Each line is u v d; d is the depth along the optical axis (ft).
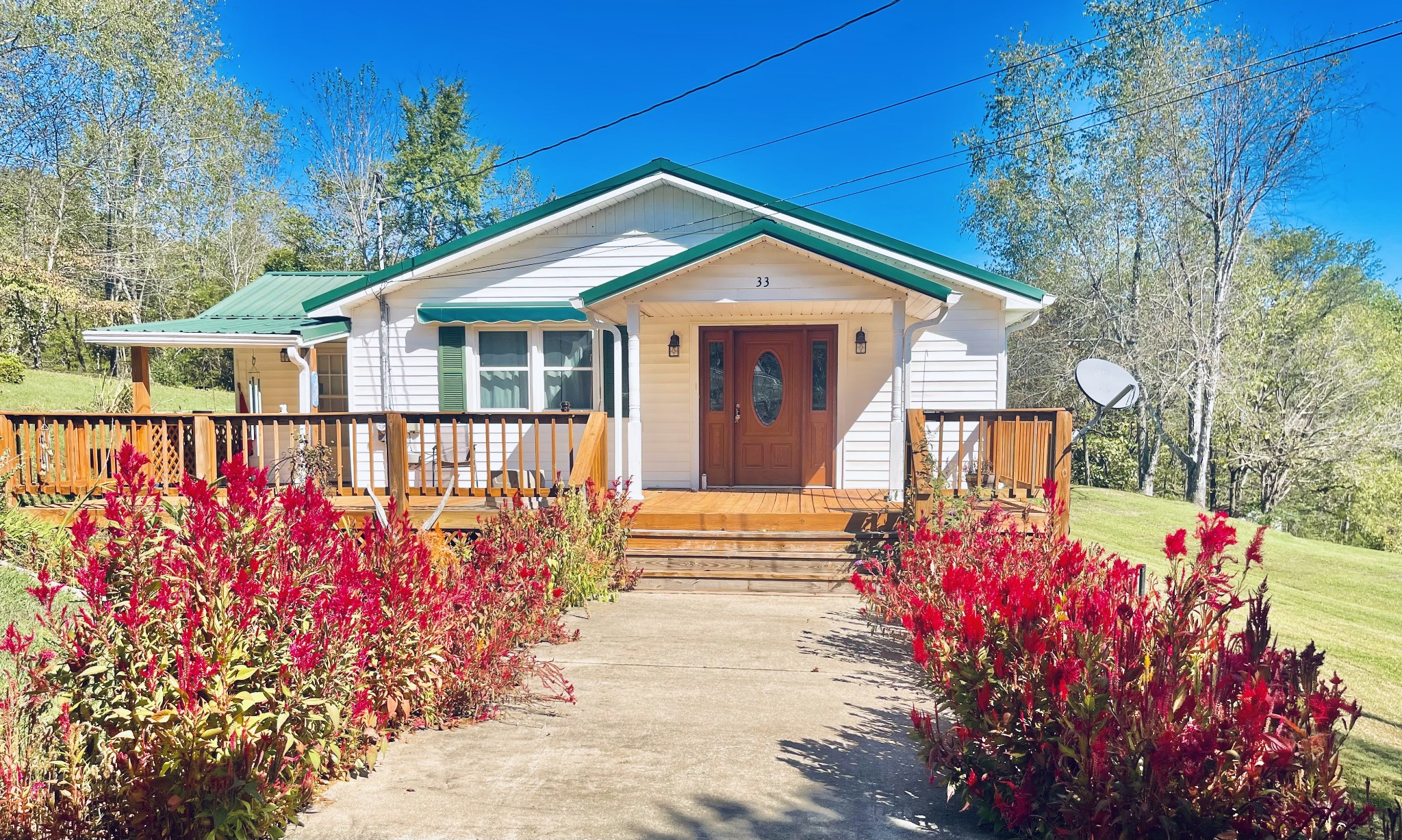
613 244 35.27
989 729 10.04
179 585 9.95
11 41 85.51
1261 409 78.69
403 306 35.65
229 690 9.91
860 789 11.83
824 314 32.73
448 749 13.37
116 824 9.48
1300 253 92.68
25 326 80.18
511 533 21.81
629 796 11.58
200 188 113.39
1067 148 83.61
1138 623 10.03
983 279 31.40
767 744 13.53
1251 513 85.40
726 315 32.89
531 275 35.50
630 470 29.19
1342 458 75.46
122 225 96.94
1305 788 8.13
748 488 34.76
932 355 32.78
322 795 11.59
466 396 35.24
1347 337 78.33
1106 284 81.56
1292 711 8.81
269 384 46.93
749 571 26.12
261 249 120.98
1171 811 8.32
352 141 117.39
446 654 14.44
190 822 9.64
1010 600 10.62
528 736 13.96
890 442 29.53
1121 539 44.04
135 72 99.30
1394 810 9.23
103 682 9.58
